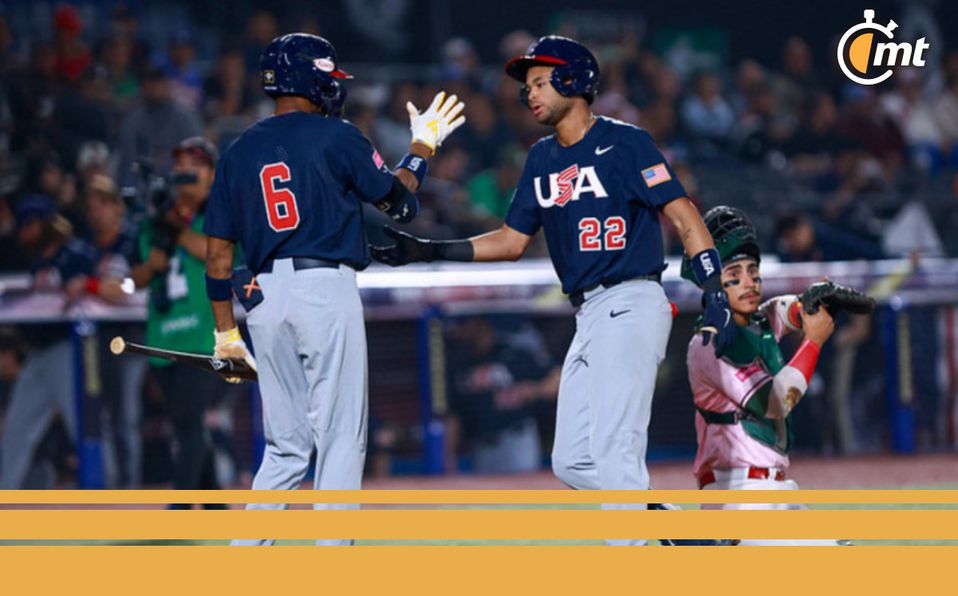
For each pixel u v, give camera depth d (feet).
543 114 59.98
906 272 138.00
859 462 128.77
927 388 138.82
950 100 200.44
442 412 125.59
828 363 135.74
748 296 59.88
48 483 112.37
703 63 219.00
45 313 111.34
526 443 129.08
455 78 172.65
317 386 58.44
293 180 58.44
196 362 62.64
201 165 89.86
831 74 203.00
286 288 58.34
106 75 158.71
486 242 63.62
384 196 59.72
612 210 58.90
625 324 58.23
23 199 133.49
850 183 170.19
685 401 133.08
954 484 107.86
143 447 114.73
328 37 193.88
